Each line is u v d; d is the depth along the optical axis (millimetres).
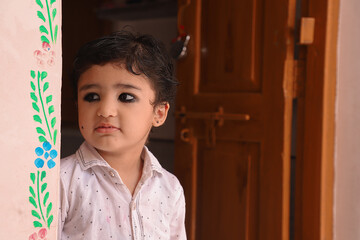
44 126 681
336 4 1666
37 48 666
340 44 1678
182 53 2016
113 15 3289
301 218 1732
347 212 1688
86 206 881
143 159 1008
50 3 686
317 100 1672
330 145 1680
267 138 1752
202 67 2000
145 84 879
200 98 1986
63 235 888
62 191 872
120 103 854
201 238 2002
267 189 1748
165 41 3209
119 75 845
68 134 3916
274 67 1730
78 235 876
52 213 699
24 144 652
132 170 963
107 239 891
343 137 1684
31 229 667
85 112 855
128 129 858
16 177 644
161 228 987
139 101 867
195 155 2029
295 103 2289
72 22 4344
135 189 948
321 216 1652
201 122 1984
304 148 1723
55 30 695
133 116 858
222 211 1916
